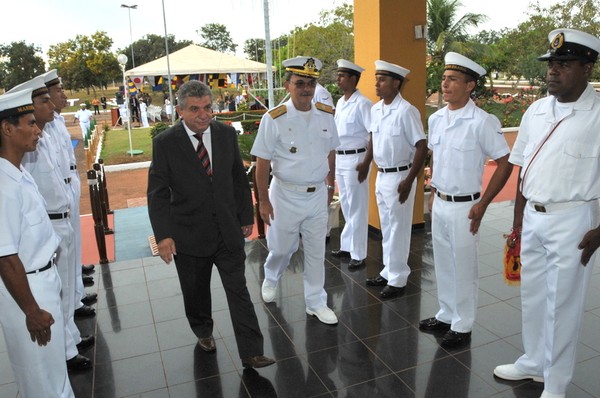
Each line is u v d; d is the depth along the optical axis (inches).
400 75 144.7
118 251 211.8
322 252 138.3
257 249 197.2
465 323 123.5
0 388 115.5
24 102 79.5
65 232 120.8
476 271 122.0
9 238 75.7
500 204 249.3
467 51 573.6
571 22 666.2
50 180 116.6
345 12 889.5
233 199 113.0
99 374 118.6
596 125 88.4
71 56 1470.2
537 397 103.8
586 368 112.3
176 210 111.7
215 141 110.0
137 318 145.3
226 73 706.8
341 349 124.6
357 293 156.8
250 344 114.3
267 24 550.9
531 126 99.5
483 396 104.8
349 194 172.9
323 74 808.3
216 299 155.3
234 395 108.5
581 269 93.7
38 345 83.9
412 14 193.2
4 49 1328.7
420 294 154.3
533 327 105.6
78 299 146.9
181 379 115.3
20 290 77.5
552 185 92.9
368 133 169.0
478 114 114.3
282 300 153.3
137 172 458.0
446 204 120.6
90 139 565.3
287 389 109.7
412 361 118.5
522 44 688.4
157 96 1432.1
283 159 128.7
